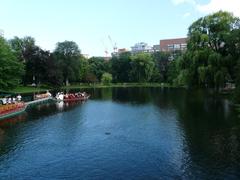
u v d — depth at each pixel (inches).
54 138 1686.8
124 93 4608.8
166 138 1663.4
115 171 1198.3
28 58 4815.5
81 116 2389.3
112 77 7327.8
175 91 4889.3
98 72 7293.3
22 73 3860.7
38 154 1405.0
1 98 2925.7
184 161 1296.8
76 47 6230.3
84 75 6579.7
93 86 6461.6
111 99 3673.7
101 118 2294.5
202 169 1205.1
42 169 1221.7
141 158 1344.7
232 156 1344.7
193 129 1841.8
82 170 1211.2
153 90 5246.1
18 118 2283.5
